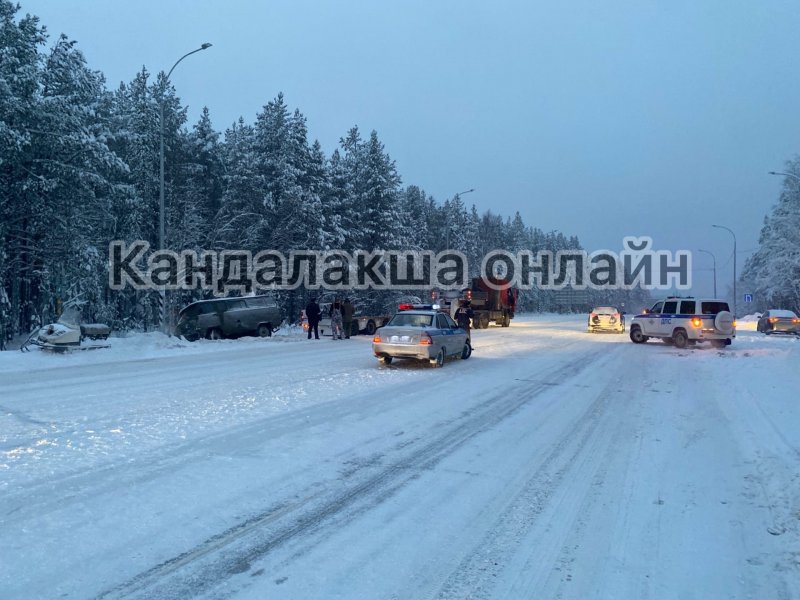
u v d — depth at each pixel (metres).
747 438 8.57
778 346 24.42
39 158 27.67
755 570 4.51
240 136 47.94
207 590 4.05
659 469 7.11
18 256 29.81
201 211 42.19
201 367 16.41
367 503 5.82
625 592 4.17
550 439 8.58
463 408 10.77
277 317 30.08
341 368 16.22
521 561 4.63
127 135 36.69
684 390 13.18
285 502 5.77
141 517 5.25
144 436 8.09
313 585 4.16
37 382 13.27
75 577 4.16
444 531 5.18
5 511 5.27
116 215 35.50
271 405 10.47
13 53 26.58
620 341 28.47
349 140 56.28
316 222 41.94
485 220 109.19
